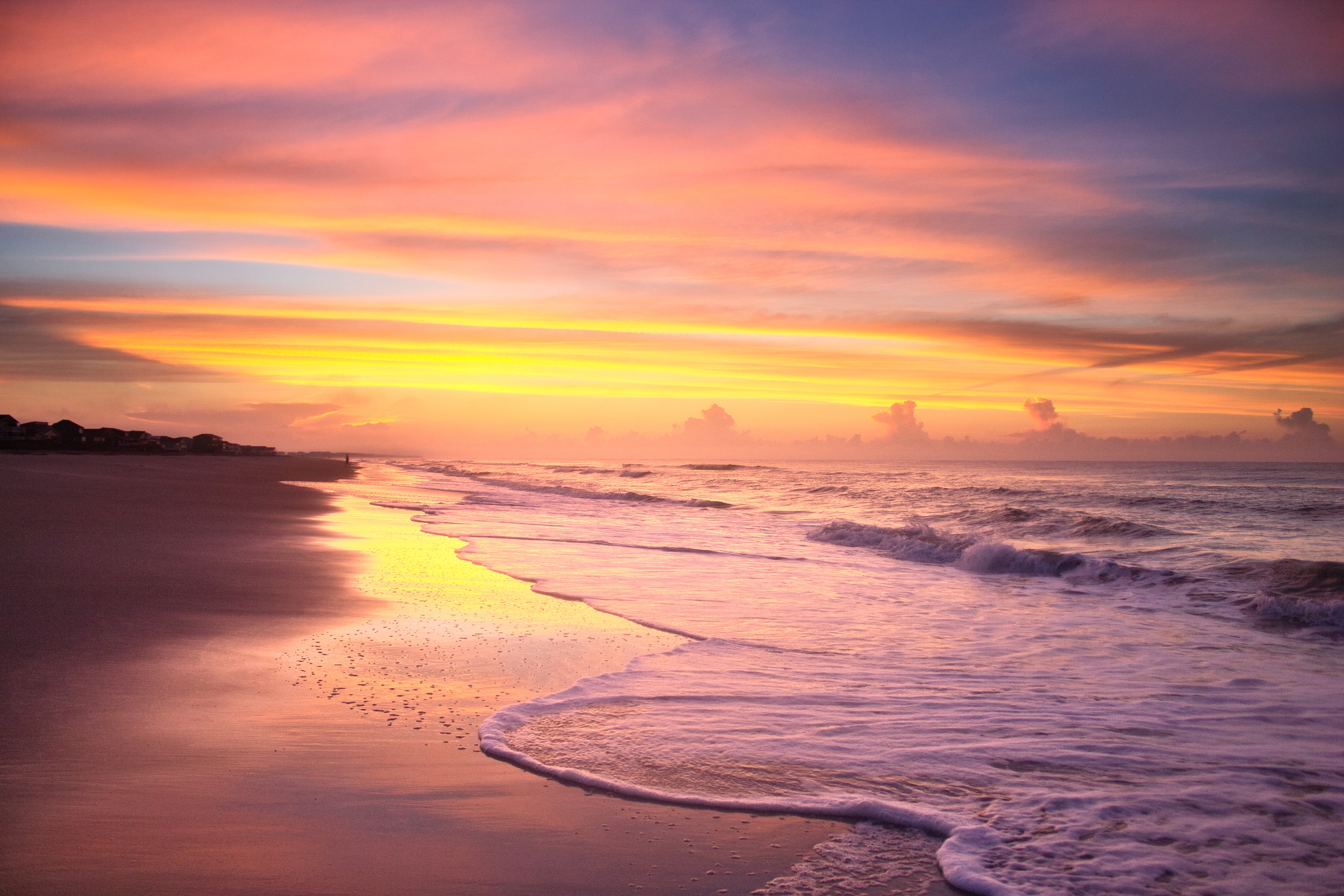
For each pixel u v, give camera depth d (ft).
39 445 308.40
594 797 13.61
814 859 11.71
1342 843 12.43
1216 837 12.58
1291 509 78.59
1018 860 11.69
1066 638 27.17
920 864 11.73
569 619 28.43
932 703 19.27
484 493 115.03
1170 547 52.95
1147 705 19.42
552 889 10.60
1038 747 16.40
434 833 12.03
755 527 67.97
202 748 14.74
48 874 10.32
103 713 16.29
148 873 10.45
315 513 71.82
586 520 73.46
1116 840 12.42
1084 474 228.63
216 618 25.63
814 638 26.50
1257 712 18.98
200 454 407.44
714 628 27.55
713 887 10.85
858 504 95.20
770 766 15.11
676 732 16.81
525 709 17.88
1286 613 31.50
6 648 20.72
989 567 45.29
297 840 11.58
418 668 20.99
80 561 35.58
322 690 18.65
